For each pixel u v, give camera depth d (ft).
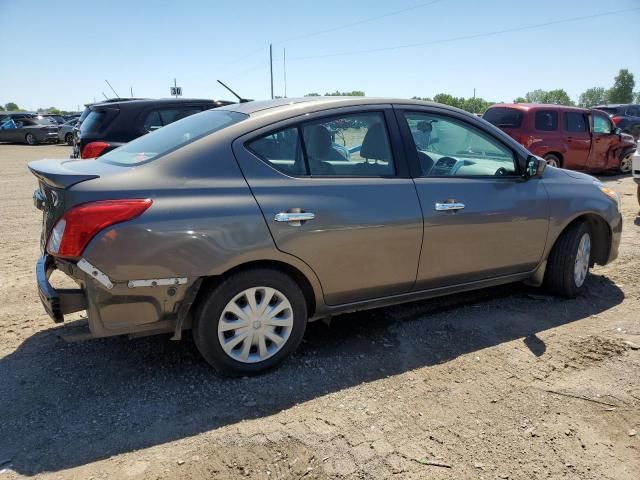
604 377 10.69
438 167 12.46
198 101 27.25
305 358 11.30
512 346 12.00
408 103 12.27
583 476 7.92
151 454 8.16
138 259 8.96
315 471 7.89
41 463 7.91
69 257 8.84
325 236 10.50
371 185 11.21
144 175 9.44
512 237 13.26
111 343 11.82
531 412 9.48
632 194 33.40
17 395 9.67
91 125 25.73
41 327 12.62
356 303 11.60
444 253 12.22
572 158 38.58
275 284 10.29
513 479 7.82
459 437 8.75
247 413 9.29
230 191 9.79
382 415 9.30
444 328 12.91
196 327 9.98
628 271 17.51
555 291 14.99
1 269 16.96
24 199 31.12
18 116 94.22
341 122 11.25
